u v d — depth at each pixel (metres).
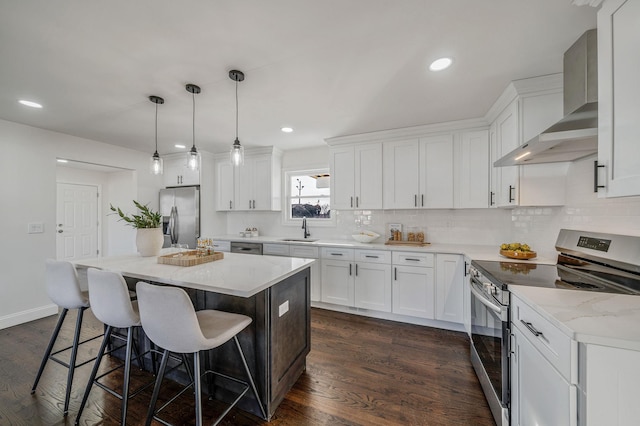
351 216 3.81
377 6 1.29
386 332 2.69
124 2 1.25
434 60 1.75
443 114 2.66
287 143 3.78
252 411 1.62
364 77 1.95
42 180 3.08
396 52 1.66
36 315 3.01
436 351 2.31
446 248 2.83
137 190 4.22
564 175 2.03
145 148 4.04
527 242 2.56
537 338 1.09
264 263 2.01
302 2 1.26
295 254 3.46
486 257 2.22
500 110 2.39
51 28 1.41
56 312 3.19
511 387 1.33
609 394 0.83
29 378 1.92
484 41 1.56
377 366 2.09
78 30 1.43
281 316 1.70
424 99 2.32
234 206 4.32
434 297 2.75
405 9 1.31
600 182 1.14
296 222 4.18
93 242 5.20
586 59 1.48
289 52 1.65
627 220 1.45
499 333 1.45
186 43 1.56
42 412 1.60
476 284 1.85
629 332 0.84
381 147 3.25
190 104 2.40
